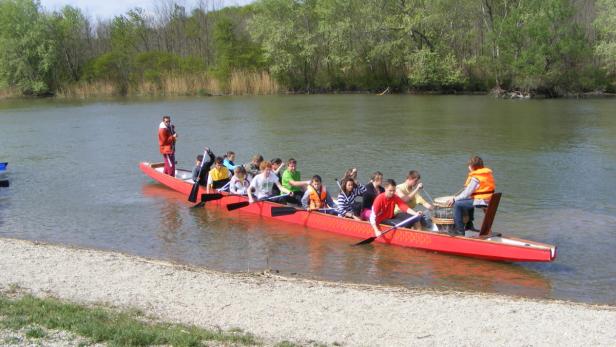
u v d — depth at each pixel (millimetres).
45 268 9188
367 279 9328
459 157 19938
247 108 39312
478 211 13094
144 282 8625
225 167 14359
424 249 10555
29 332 5914
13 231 12141
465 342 6508
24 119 35406
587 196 14500
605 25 41000
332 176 17422
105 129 29719
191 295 8086
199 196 14523
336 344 6340
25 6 56750
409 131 26422
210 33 66312
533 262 9961
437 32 49844
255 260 10281
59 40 59719
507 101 41719
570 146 21688
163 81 55812
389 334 6715
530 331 6848
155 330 6242
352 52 51281
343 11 51156
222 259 10344
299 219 12320
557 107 36250
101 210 13844
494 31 46094
